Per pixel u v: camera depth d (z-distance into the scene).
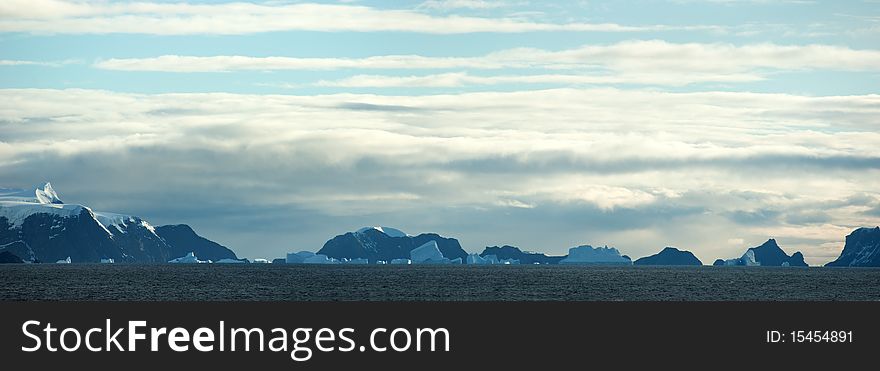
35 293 196.38
